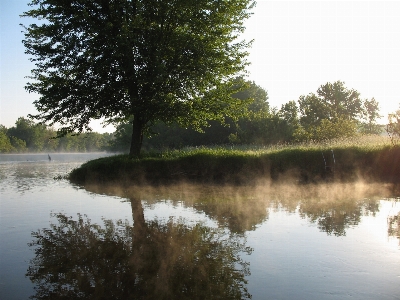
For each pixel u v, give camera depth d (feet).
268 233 20.04
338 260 15.70
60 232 20.98
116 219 24.14
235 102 60.64
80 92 53.67
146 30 53.52
